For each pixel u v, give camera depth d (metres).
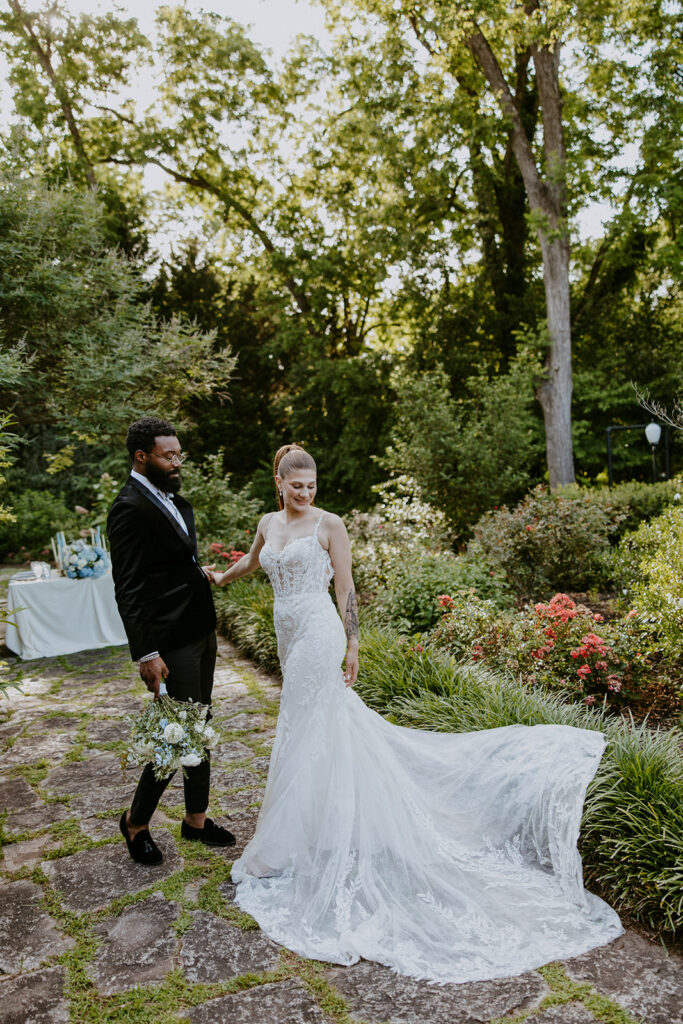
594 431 17.17
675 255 14.72
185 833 3.04
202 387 11.01
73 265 10.34
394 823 2.68
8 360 7.93
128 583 2.57
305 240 18.25
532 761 2.96
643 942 2.29
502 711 3.55
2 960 2.30
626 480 17.73
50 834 3.17
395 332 20.03
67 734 4.46
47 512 15.70
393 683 4.20
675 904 2.30
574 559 7.73
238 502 9.51
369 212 16.03
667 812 2.59
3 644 6.99
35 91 15.84
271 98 17.59
